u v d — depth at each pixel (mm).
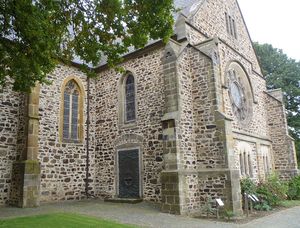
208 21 15828
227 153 11625
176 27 14008
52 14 8570
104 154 16125
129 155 14844
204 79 12812
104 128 16438
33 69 8016
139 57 15242
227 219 10453
